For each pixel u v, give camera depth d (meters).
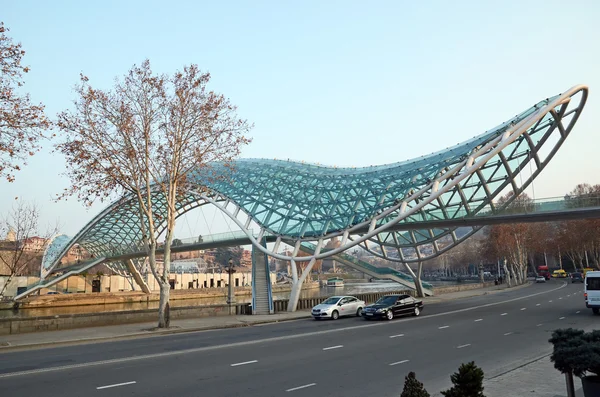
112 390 11.66
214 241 66.50
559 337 8.52
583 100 31.81
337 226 43.03
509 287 79.94
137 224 84.06
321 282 157.38
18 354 18.73
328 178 47.84
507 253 94.62
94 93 27.34
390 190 39.53
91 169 27.28
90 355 17.67
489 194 37.56
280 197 50.56
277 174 54.28
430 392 10.88
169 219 29.69
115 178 28.00
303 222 45.69
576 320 26.58
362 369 13.91
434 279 161.25
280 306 41.91
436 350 17.31
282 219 48.72
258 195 53.38
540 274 110.25
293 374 13.34
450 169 36.34
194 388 11.77
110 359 16.42
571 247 102.62
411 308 32.62
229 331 26.88
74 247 102.19
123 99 28.38
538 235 110.56
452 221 38.81
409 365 14.45
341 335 22.73
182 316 33.94
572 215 34.34
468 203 39.22
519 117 33.78
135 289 103.25
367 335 22.41
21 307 62.53
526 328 23.58
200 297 89.06
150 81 28.67
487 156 31.36
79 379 12.99
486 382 11.26
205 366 14.76
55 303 66.56
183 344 20.58
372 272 59.72
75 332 25.70
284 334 23.95
